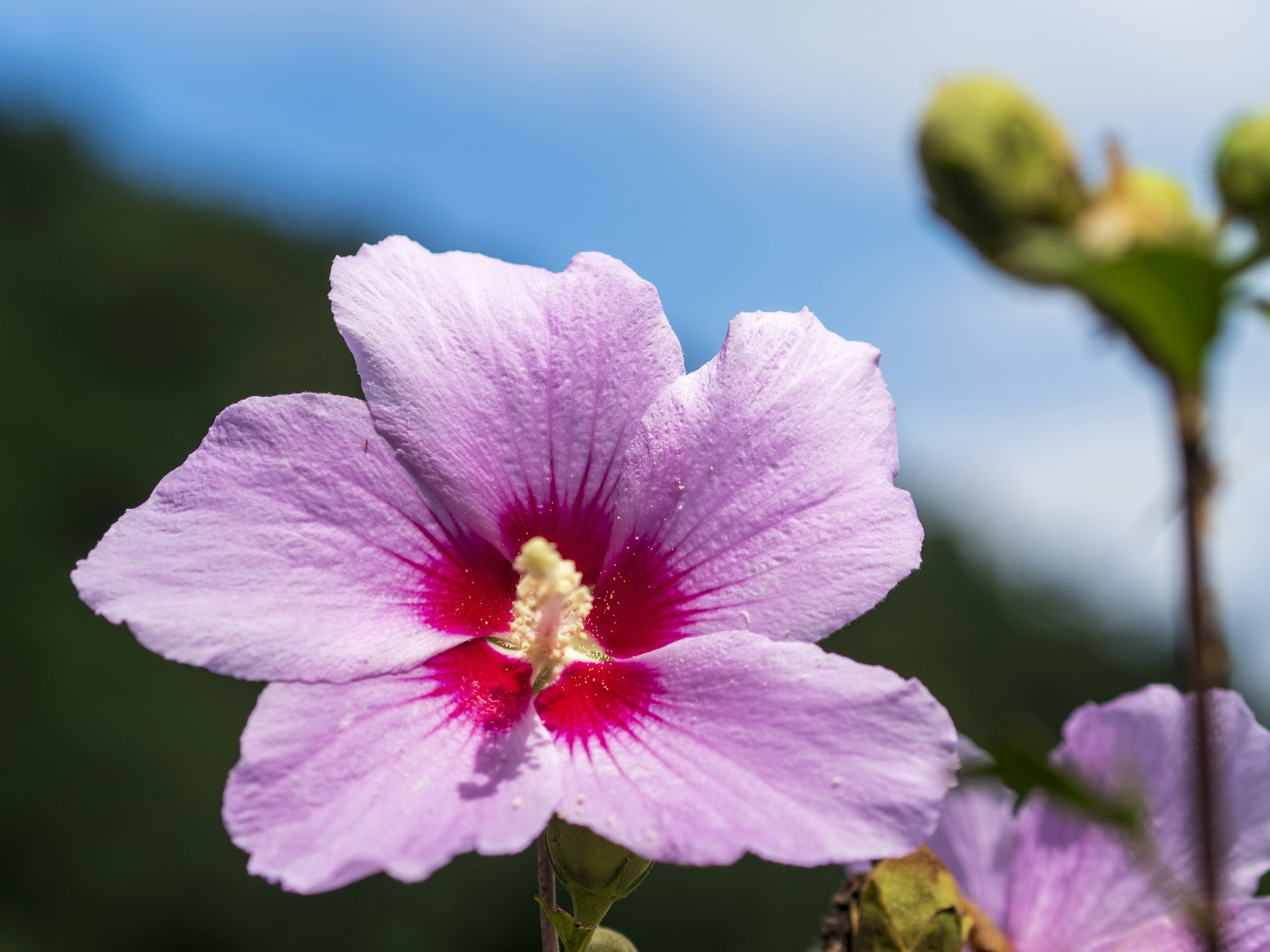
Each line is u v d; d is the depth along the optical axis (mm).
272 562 250
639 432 268
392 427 260
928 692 237
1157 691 258
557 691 262
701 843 233
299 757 241
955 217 221
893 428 260
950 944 247
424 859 230
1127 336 212
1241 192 214
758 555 259
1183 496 207
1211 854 207
